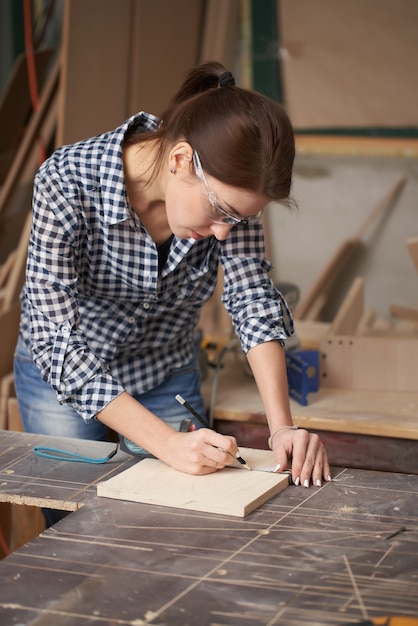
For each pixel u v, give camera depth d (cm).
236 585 130
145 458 180
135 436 174
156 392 222
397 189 430
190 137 156
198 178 156
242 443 238
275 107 154
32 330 181
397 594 128
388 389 257
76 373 175
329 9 418
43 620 121
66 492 165
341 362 256
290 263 450
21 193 391
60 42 448
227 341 287
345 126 430
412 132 424
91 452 186
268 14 425
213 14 383
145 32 356
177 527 150
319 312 441
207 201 157
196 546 143
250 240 199
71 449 188
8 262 362
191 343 229
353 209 438
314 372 254
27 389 218
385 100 422
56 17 446
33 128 383
